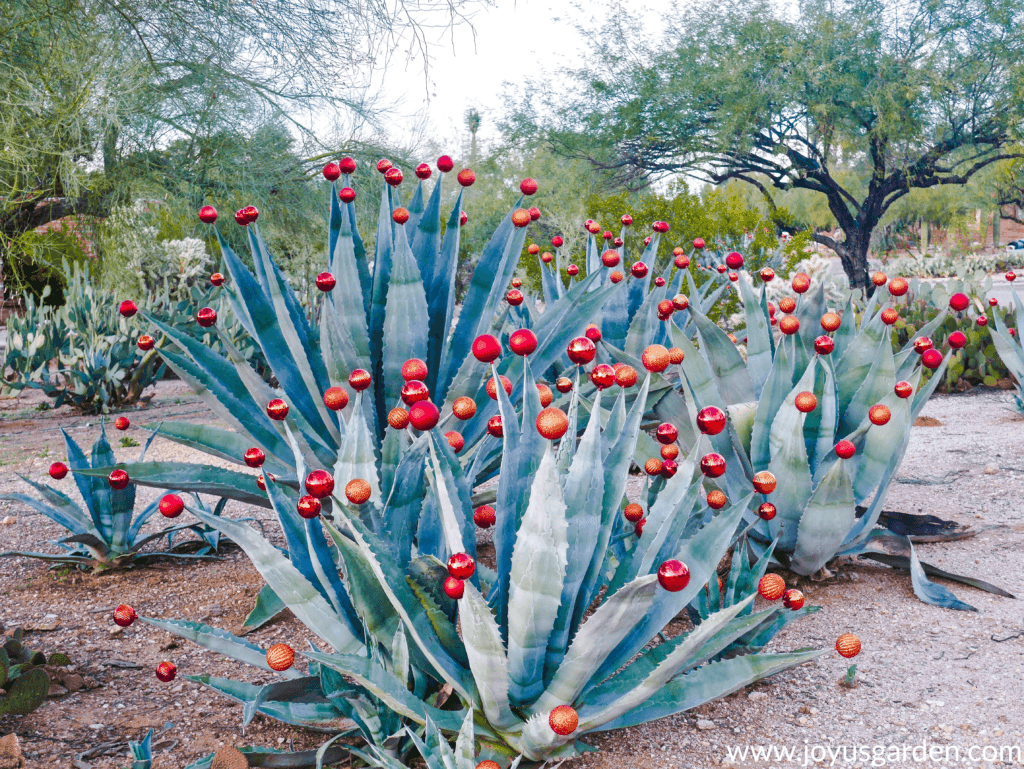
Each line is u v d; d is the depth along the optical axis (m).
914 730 2.22
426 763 1.91
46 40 8.38
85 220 12.19
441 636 1.98
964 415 7.01
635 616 1.70
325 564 2.17
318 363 3.25
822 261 13.00
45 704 2.45
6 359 8.77
